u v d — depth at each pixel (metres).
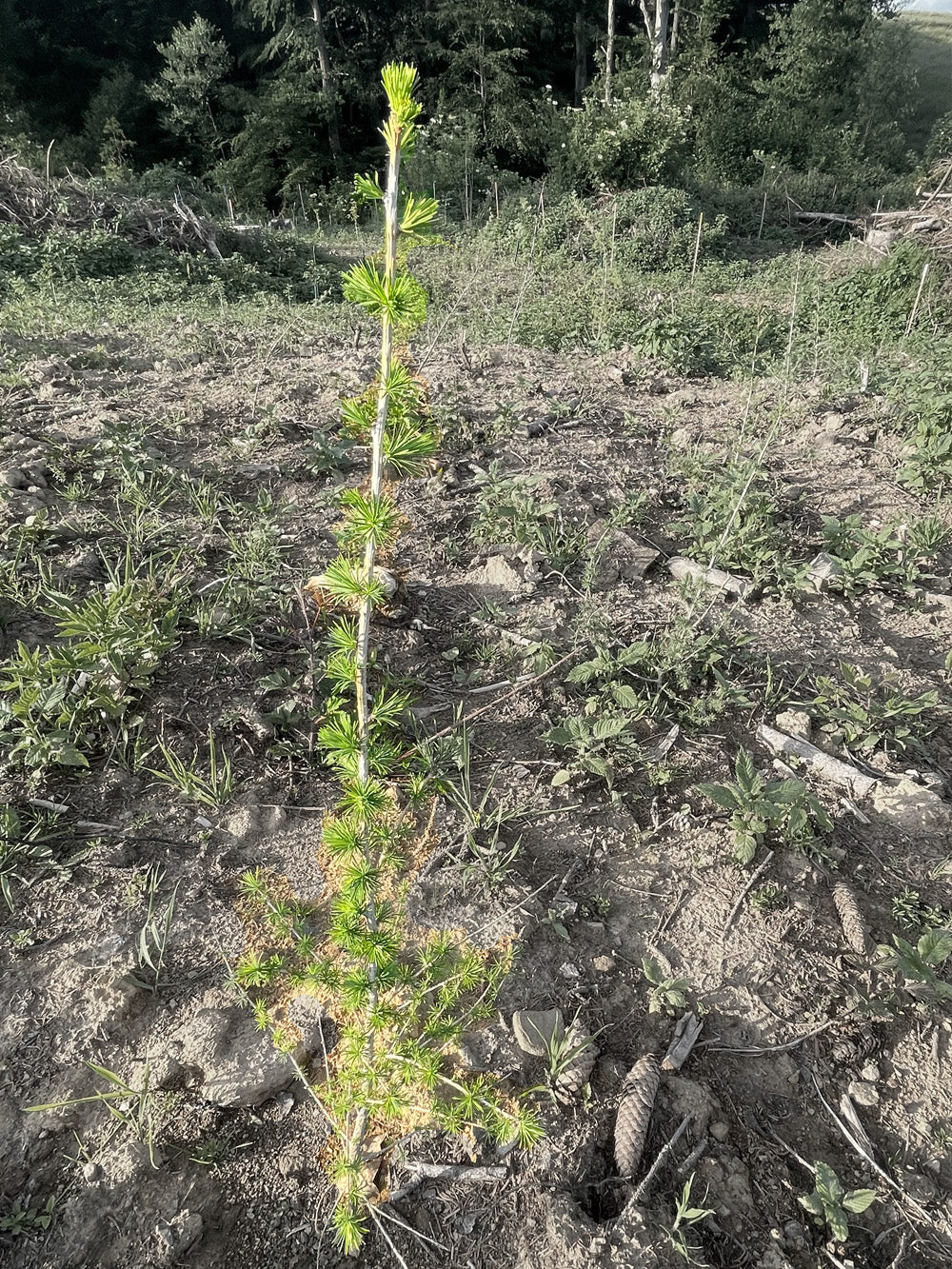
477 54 24.06
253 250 13.50
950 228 11.16
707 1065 2.21
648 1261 1.82
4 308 7.89
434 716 3.14
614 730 2.89
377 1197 1.84
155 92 25.92
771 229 16.95
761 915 2.56
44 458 4.29
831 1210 1.93
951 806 2.98
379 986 1.64
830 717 3.29
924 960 2.42
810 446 5.66
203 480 4.36
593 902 2.55
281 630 3.38
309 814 2.71
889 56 25.59
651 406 6.25
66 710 2.75
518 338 8.16
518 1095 2.07
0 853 2.43
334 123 25.17
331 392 5.56
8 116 25.42
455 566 4.02
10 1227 1.78
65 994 2.15
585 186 17.33
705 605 3.86
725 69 23.42
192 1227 1.80
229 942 2.31
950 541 4.63
